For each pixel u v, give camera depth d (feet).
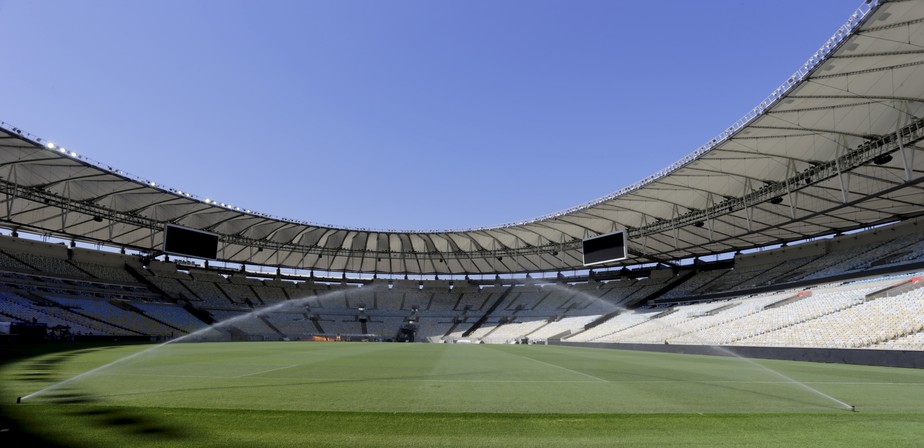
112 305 165.78
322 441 17.79
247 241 186.39
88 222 150.71
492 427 20.58
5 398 26.81
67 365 51.19
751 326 118.62
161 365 52.80
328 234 195.52
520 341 195.52
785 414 24.16
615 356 90.84
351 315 225.76
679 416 23.24
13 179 113.39
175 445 16.71
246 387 33.83
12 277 147.33
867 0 58.90
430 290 245.04
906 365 64.49
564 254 201.26
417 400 28.81
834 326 94.99
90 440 17.10
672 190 122.83
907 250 118.73
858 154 90.74
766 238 160.66
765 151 96.68
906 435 19.62
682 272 201.16
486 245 205.57
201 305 196.03
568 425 21.11
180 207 147.23
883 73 69.10
